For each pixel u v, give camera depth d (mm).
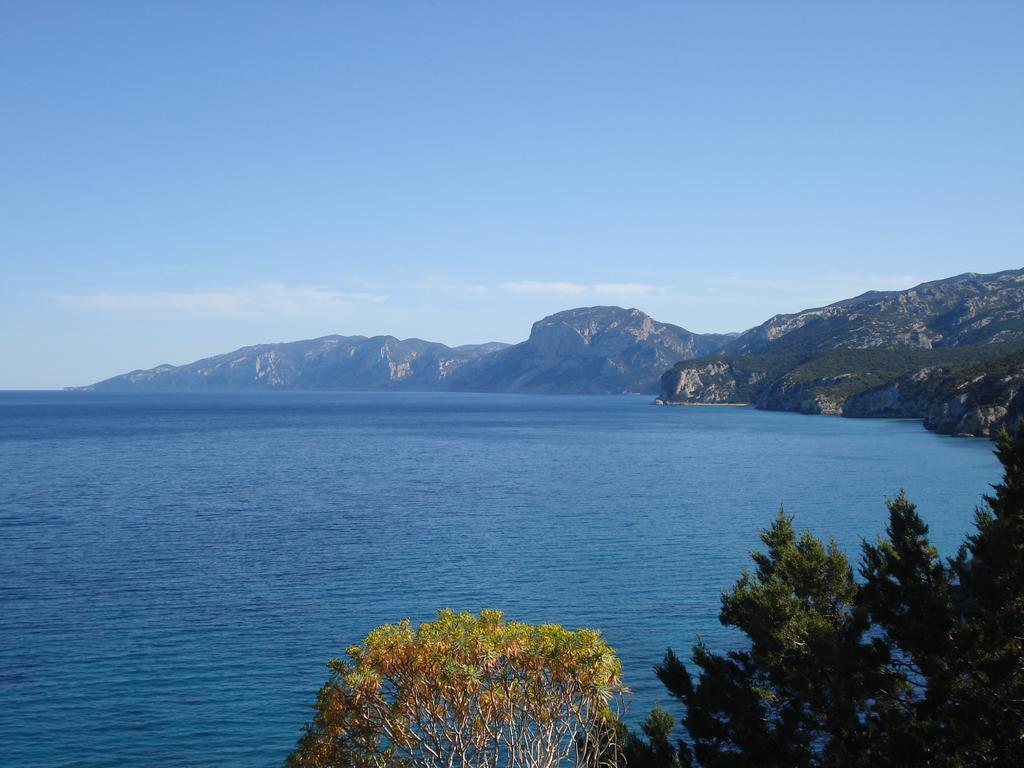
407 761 17312
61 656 36969
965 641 18875
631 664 36344
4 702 31969
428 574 52469
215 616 43125
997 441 23172
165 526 70875
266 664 36031
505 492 93312
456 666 16031
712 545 61906
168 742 28875
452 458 136375
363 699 16547
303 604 45469
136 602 45844
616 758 18688
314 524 71875
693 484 100000
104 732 29562
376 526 70750
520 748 17344
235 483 102312
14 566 54875
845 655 19219
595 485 99375
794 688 19469
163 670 35312
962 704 18562
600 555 58312
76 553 59188
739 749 21422
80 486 99062
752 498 87000
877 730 19312
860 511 77688
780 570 23078
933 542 61188
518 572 53062
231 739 29094
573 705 17234
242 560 56719
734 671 21891
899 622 20469
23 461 130125
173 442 170750
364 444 166000
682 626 41562
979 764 18000
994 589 19031
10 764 27344
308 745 16750
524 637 16953
